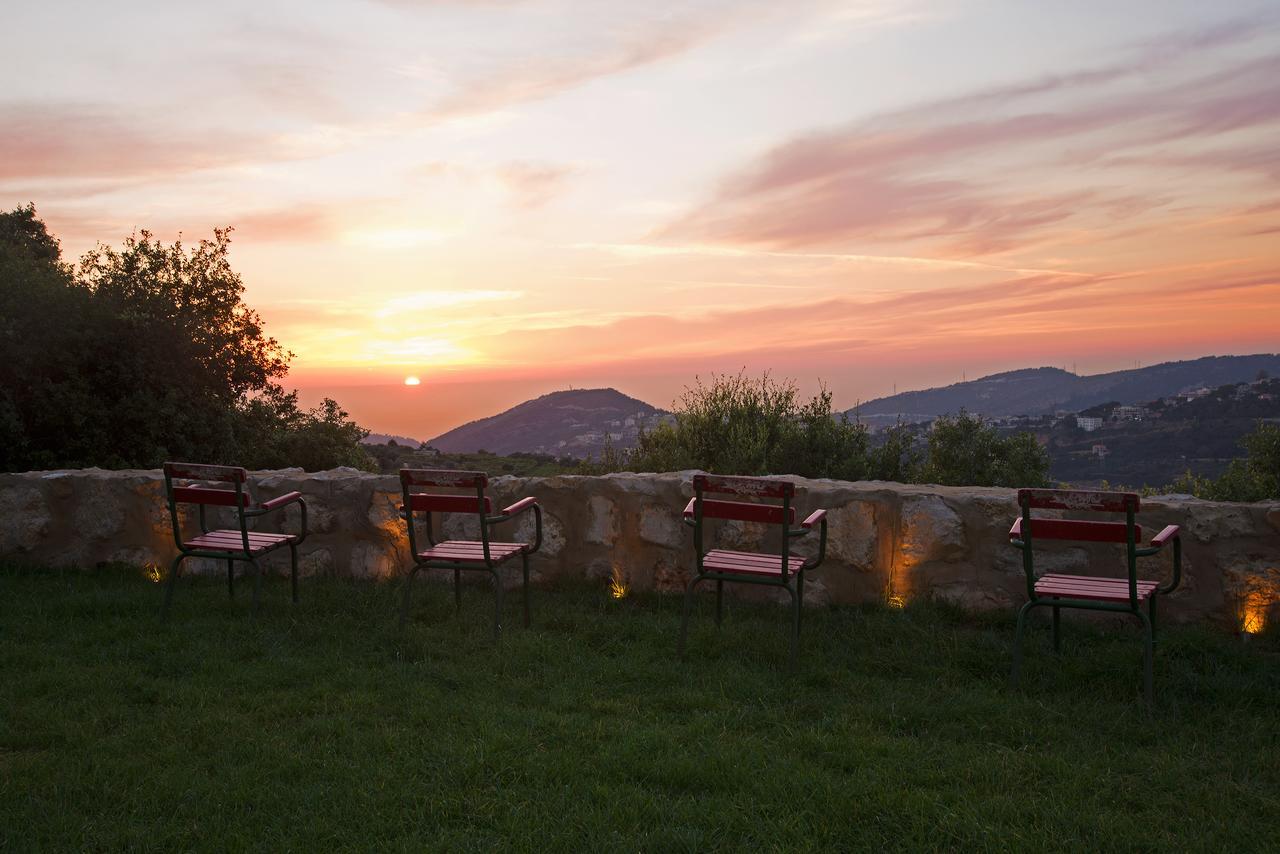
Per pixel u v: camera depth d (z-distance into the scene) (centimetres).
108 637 521
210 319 1297
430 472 523
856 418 1300
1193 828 302
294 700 423
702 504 489
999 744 375
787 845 289
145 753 363
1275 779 342
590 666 475
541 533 617
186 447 1134
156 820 306
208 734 381
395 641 513
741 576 485
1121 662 454
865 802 317
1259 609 510
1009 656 477
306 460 1586
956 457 1842
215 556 560
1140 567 535
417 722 397
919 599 567
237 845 290
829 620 549
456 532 663
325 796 323
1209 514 521
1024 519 441
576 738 377
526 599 558
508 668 475
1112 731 391
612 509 637
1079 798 324
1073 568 546
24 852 283
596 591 627
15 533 717
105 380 1095
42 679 445
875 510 584
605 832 298
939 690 441
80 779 337
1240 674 448
